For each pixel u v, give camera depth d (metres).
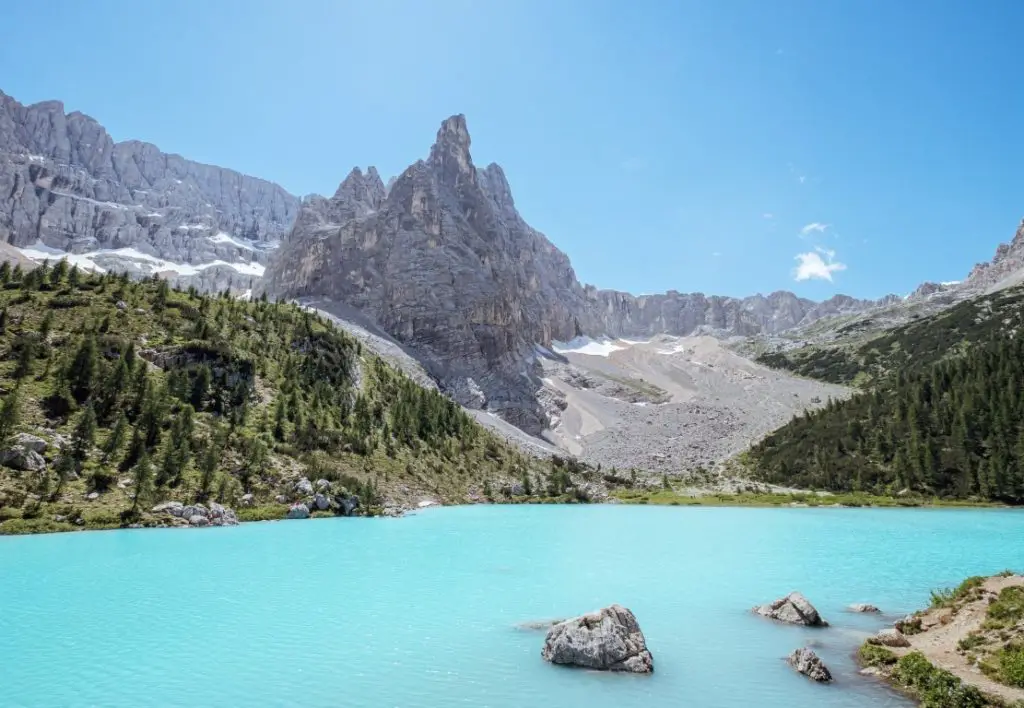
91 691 22.56
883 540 68.56
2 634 29.48
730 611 36.09
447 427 134.75
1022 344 170.00
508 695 22.61
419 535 65.94
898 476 132.50
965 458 128.25
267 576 43.12
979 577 35.94
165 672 24.67
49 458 65.31
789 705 22.03
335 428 105.44
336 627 31.39
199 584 40.19
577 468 156.25
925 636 29.83
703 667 26.19
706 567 50.50
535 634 30.73
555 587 41.84
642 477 162.62
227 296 142.00
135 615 32.84
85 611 33.44
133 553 49.06
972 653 25.89
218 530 63.00
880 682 24.45
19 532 54.53
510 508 104.38
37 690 22.61
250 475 78.44
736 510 110.94
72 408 74.44
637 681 24.38
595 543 64.25
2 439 63.44
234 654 26.97
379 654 27.28
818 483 141.25
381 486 94.19
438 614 34.31
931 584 44.47
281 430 92.56
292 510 74.00
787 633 31.56
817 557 56.22
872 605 37.12
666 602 38.16
